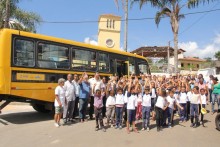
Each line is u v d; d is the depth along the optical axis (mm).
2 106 11195
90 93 12031
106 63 14617
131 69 16453
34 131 10016
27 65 11055
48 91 11695
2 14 20188
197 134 9852
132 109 10023
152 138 9156
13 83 10602
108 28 36656
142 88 12312
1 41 10555
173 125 11414
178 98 12180
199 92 11617
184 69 46531
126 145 8266
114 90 11805
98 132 9961
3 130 10172
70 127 10734
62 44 12414
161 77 13859
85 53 13445
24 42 11047
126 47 24000
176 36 24062
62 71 12281
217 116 10602
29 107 16219
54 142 8562
